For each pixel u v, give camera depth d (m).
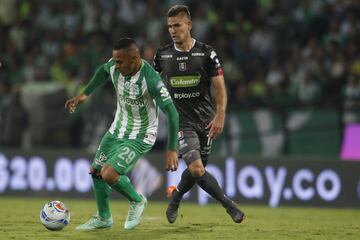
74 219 32.09
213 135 26.61
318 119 49.00
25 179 48.44
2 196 48.56
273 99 53.12
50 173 48.09
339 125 48.47
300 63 54.94
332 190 44.44
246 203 45.47
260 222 32.44
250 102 52.41
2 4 65.06
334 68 53.53
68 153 47.84
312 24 57.53
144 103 25.42
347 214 40.00
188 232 26.84
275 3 60.50
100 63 58.00
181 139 27.27
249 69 56.53
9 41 63.59
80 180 47.44
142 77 25.08
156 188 46.56
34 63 60.25
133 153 25.34
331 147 48.62
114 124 26.05
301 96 53.19
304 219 35.53
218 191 26.77
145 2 63.44
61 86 54.38
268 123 50.06
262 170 45.41
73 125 54.00
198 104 27.44
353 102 48.34
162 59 27.62
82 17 63.38
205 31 59.00
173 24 26.72
